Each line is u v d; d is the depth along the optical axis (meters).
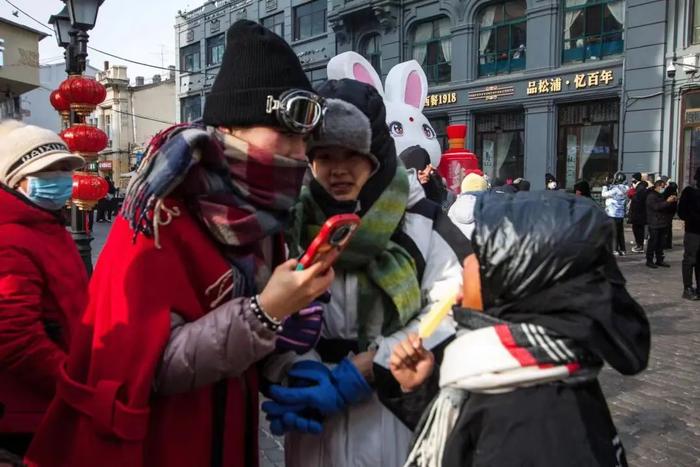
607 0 15.15
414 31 18.97
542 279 1.03
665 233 9.78
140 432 1.19
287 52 1.31
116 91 36.16
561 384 1.03
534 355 1.02
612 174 15.48
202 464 1.32
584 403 1.03
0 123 2.05
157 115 37.75
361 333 1.58
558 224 1.04
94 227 18.45
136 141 36.97
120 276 1.22
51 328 1.89
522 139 17.08
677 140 14.04
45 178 1.95
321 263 1.21
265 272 1.40
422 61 18.92
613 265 1.11
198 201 1.25
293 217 1.55
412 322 1.56
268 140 1.29
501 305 1.08
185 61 28.61
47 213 1.97
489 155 17.84
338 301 1.58
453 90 18.08
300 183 1.36
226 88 1.30
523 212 1.08
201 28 27.00
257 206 1.31
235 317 1.19
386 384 1.45
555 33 15.98
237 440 1.39
